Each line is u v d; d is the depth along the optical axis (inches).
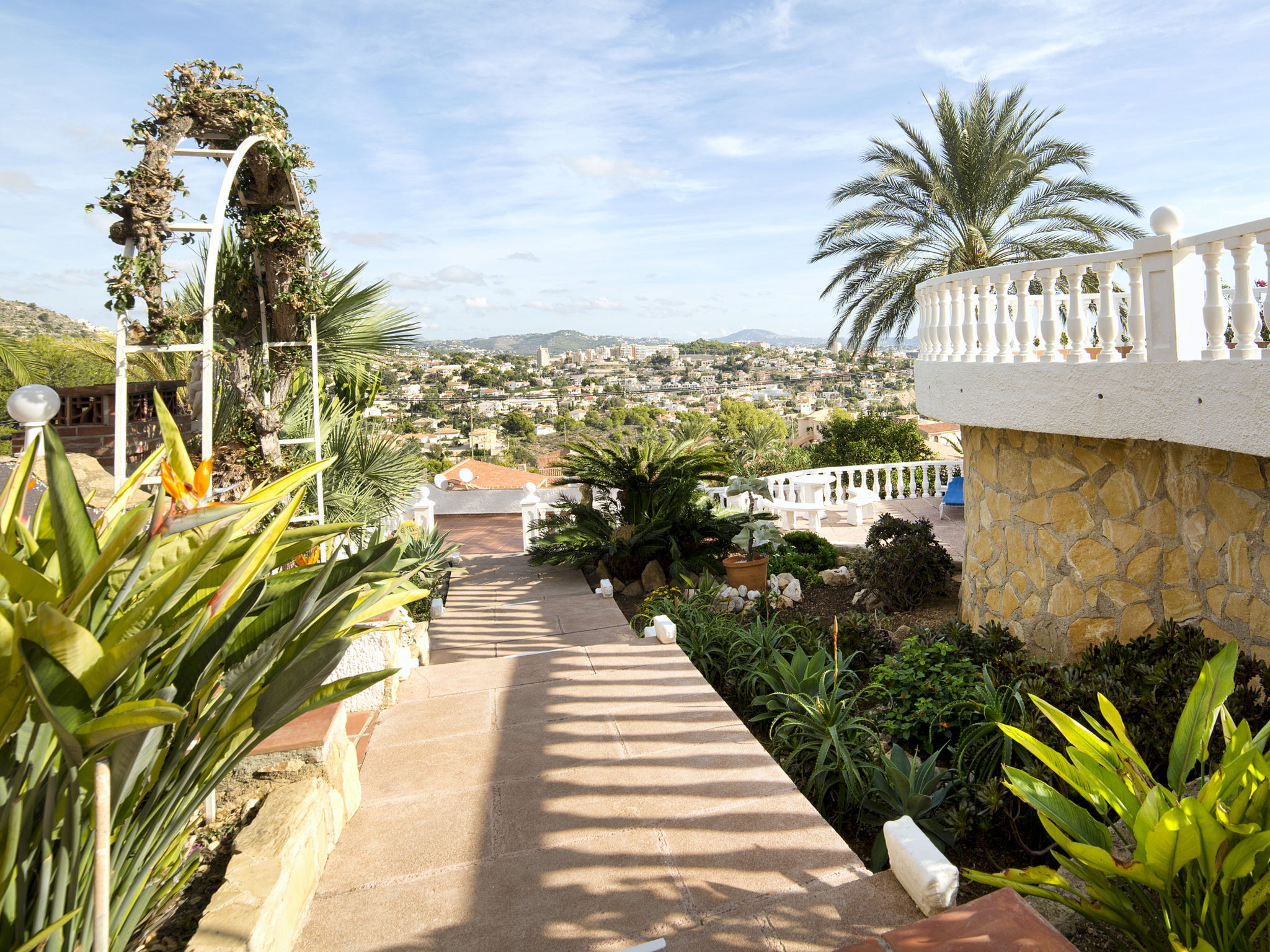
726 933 94.9
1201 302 163.9
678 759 144.8
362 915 101.9
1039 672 178.4
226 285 255.8
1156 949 79.7
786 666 187.0
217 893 88.3
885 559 303.4
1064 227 606.5
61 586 63.8
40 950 61.2
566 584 379.9
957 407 243.9
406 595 97.7
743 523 343.9
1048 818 89.5
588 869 110.3
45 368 550.0
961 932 82.4
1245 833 70.2
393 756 154.2
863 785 142.8
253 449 241.9
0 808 59.2
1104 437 180.7
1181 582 184.9
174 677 71.2
